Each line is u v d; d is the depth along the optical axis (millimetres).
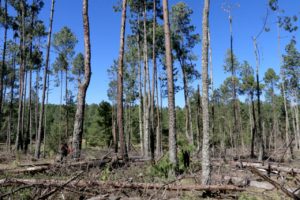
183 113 49500
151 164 11453
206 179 9141
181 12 30109
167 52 12094
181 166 10914
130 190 7980
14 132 51406
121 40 16859
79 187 7527
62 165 10102
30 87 30141
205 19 9969
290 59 35219
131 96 40938
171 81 11805
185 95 32188
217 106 48094
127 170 11102
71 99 45781
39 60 28734
